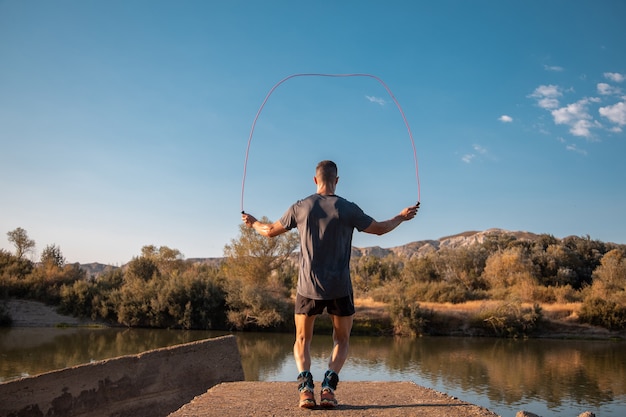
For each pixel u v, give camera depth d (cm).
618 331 4812
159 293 5234
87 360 3017
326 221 464
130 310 5225
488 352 3766
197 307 5162
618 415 2075
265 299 4994
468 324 4884
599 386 2631
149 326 5300
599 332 4816
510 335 4738
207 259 15625
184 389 862
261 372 2753
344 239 469
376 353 3644
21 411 693
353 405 504
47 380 727
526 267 7019
